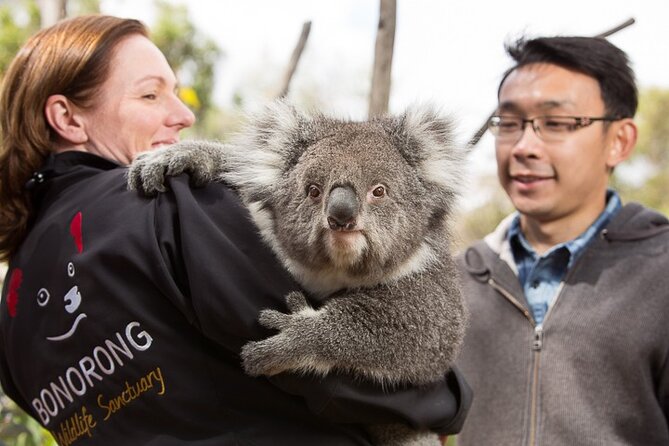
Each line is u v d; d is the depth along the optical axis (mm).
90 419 2291
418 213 2676
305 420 2262
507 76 3865
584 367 3379
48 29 2844
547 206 3689
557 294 3559
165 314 2213
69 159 2664
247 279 2201
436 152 2789
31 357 2410
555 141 3650
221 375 2211
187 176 2400
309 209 2529
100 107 2822
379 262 2525
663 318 3352
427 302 2588
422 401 2447
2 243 2627
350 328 2393
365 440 2365
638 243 3564
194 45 13227
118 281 2223
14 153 2666
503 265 3758
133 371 2215
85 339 2256
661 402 3385
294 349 2213
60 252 2355
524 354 3539
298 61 4523
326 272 2578
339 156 2559
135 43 2916
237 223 2389
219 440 2141
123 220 2287
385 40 4066
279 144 2734
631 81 3793
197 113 12102
